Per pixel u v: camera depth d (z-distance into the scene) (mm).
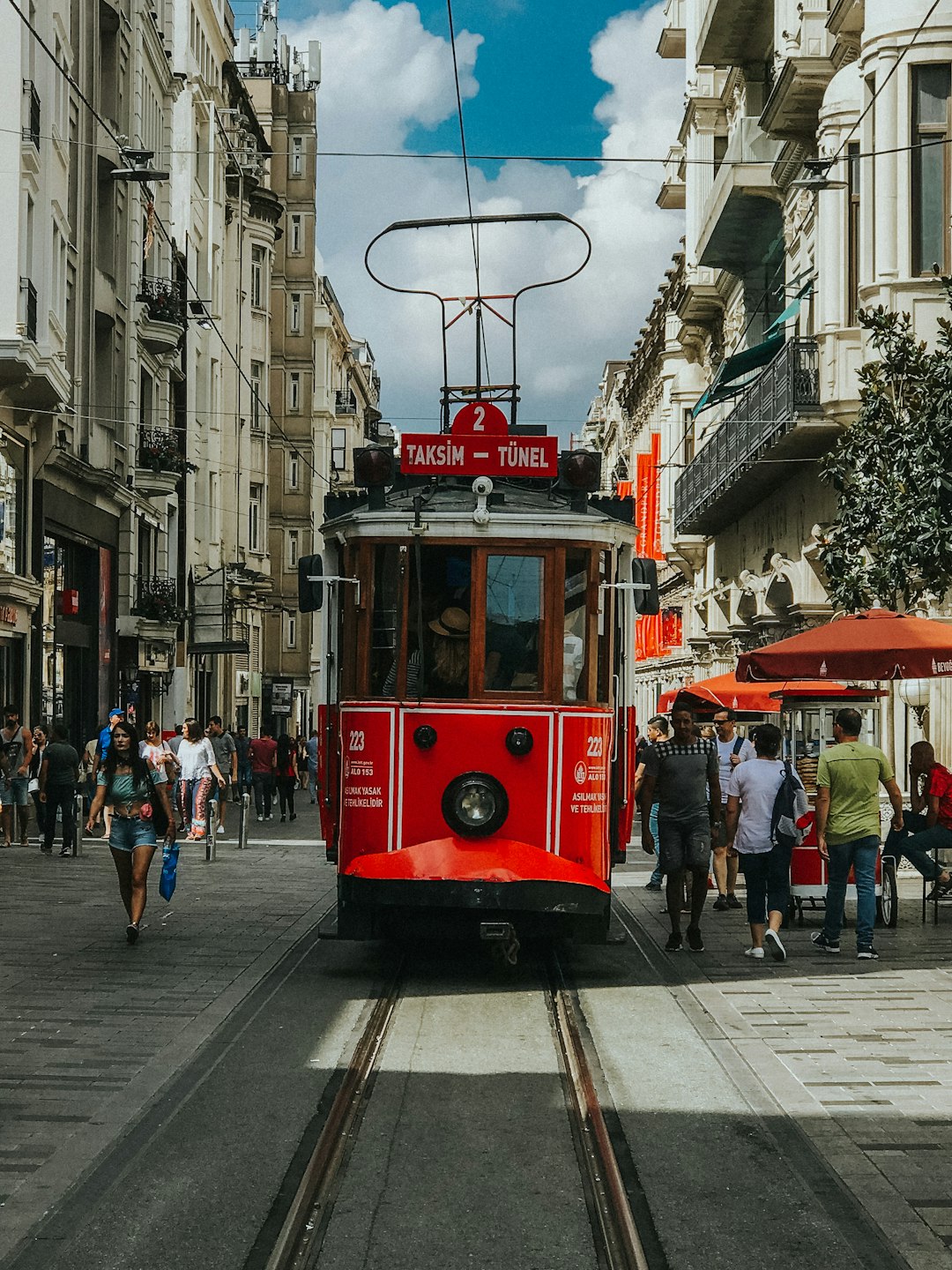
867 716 20828
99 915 14328
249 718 57031
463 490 11492
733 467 29719
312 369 69062
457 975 11352
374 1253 5379
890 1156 6539
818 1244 5469
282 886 17438
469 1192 6082
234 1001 9961
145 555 38906
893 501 15062
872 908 12289
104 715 33344
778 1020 9500
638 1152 6648
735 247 35094
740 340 37625
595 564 11047
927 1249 5391
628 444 70062
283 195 69062
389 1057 8500
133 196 35000
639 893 17734
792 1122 7078
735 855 16031
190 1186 6090
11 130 22891
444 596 10938
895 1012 9781
